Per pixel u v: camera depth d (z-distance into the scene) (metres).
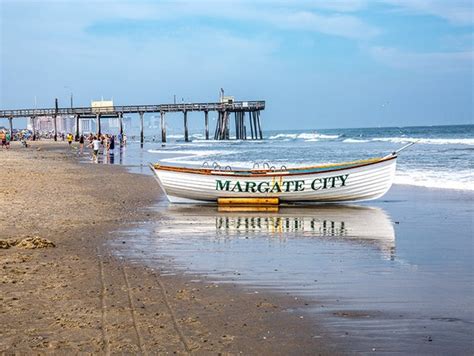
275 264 9.59
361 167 18.00
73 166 34.72
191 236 12.34
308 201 18.44
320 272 9.02
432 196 19.50
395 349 5.75
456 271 9.09
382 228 13.52
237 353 5.61
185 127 89.50
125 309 6.97
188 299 7.46
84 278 8.48
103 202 18.00
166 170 18.16
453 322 6.56
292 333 6.19
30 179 25.00
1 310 6.86
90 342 5.85
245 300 7.45
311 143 82.25
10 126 91.50
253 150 57.94
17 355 5.51
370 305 7.25
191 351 5.64
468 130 131.50
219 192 18.23
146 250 10.73
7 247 10.66
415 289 8.00
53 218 14.36
